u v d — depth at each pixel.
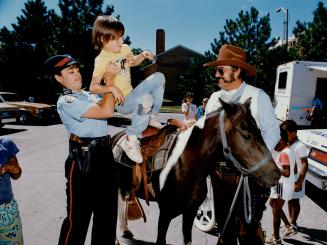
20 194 5.85
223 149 2.46
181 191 2.82
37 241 4.05
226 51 2.69
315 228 4.57
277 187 3.87
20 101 18.36
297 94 12.91
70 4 25.73
